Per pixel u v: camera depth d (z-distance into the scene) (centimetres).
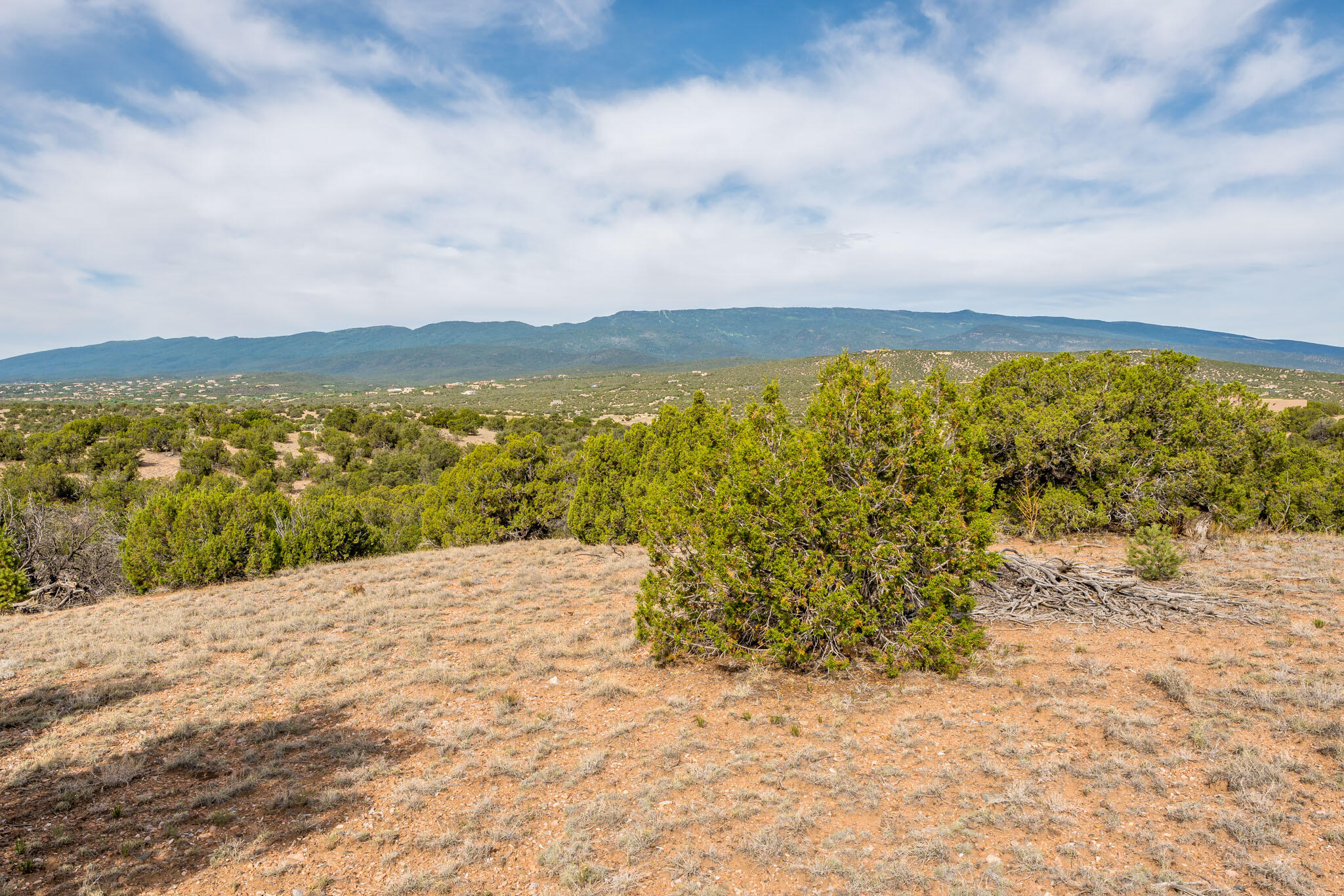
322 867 394
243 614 1030
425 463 4281
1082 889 340
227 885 376
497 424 6725
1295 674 564
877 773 472
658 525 770
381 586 1188
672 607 739
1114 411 1308
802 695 622
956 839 390
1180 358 1355
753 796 452
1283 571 908
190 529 1340
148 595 1264
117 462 3678
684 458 878
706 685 665
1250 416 1282
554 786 481
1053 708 545
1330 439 2977
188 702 663
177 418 5103
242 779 503
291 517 1552
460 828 432
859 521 639
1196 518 1227
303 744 558
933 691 607
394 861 400
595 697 650
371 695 672
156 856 403
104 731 594
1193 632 702
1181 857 358
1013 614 791
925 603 654
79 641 884
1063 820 399
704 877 371
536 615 961
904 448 675
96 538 1508
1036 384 1488
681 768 497
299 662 779
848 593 625
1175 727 498
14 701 674
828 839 400
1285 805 389
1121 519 1291
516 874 385
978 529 644
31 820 443
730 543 682
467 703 647
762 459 700
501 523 1870
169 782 500
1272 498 1287
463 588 1170
